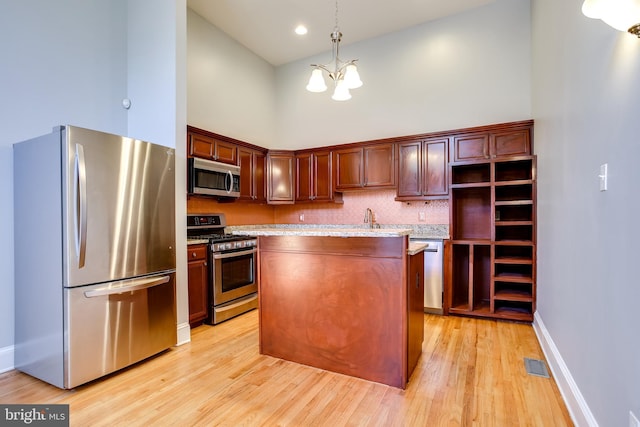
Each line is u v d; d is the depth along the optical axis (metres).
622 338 1.28
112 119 3.15
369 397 2.09
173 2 2.98
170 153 2.83
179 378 2.36
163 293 2.74
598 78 1.58
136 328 2.53
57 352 2.20
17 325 2.49
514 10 4.02
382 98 4.80
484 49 4.17
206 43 4.37
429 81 4.49
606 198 1.46
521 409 1.94
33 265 2.35
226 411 1.96
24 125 2.59
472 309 3.65
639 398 1.13
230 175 4.12
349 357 2.37
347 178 4.70
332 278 2.43
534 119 3.56
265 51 5.20
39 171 2.30
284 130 5.61
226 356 2.73
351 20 4.40
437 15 4.34
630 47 1.24
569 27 2.12
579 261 1.86
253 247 4.12
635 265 1.17
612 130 1.40
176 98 2.98
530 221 3.48
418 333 2.55
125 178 2.47
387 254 2.24
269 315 2.72
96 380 2.33
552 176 2.62
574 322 1.93
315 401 2.05
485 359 2.61
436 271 3.78
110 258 2.37
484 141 3.86
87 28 2.99
